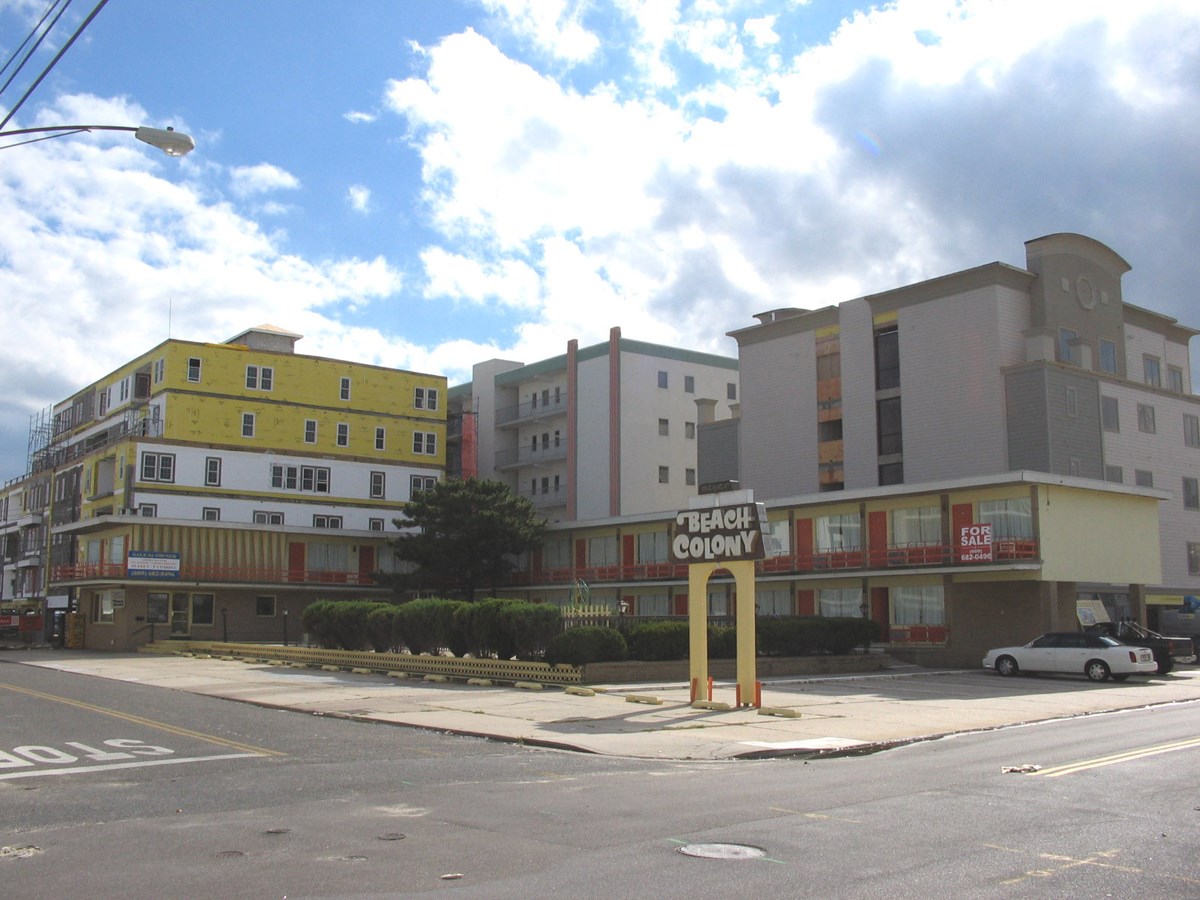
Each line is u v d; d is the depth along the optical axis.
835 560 45.94
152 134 15.27
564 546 63.06
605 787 13.12
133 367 77.00
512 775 14.20
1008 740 18.73
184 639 56.50
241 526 58.84
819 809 11.42
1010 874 8.49
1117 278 60.38
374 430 79.56
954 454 55.28
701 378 80.50
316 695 26.88
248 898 7.82
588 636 30.47
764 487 64.56
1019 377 53.50
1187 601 59.12
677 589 55.62
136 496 68.38
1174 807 11.50
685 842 9.69
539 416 81.44
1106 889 8.06
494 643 32.59
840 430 61.34
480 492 63.00
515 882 8.23
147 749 16.53
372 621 37.69
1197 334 67.31
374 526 78.25
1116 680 34.09
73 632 59.38
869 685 31.78
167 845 9.67
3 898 7.90
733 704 24.31
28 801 11.98
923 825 10.48
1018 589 40.19
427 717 21.81
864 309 60.34
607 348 77.25
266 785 13.12
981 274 55.12
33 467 91.25
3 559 96.69
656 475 76.75
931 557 42.00
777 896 7.82
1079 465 53.44
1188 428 62.47
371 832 10.20
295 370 76.44
